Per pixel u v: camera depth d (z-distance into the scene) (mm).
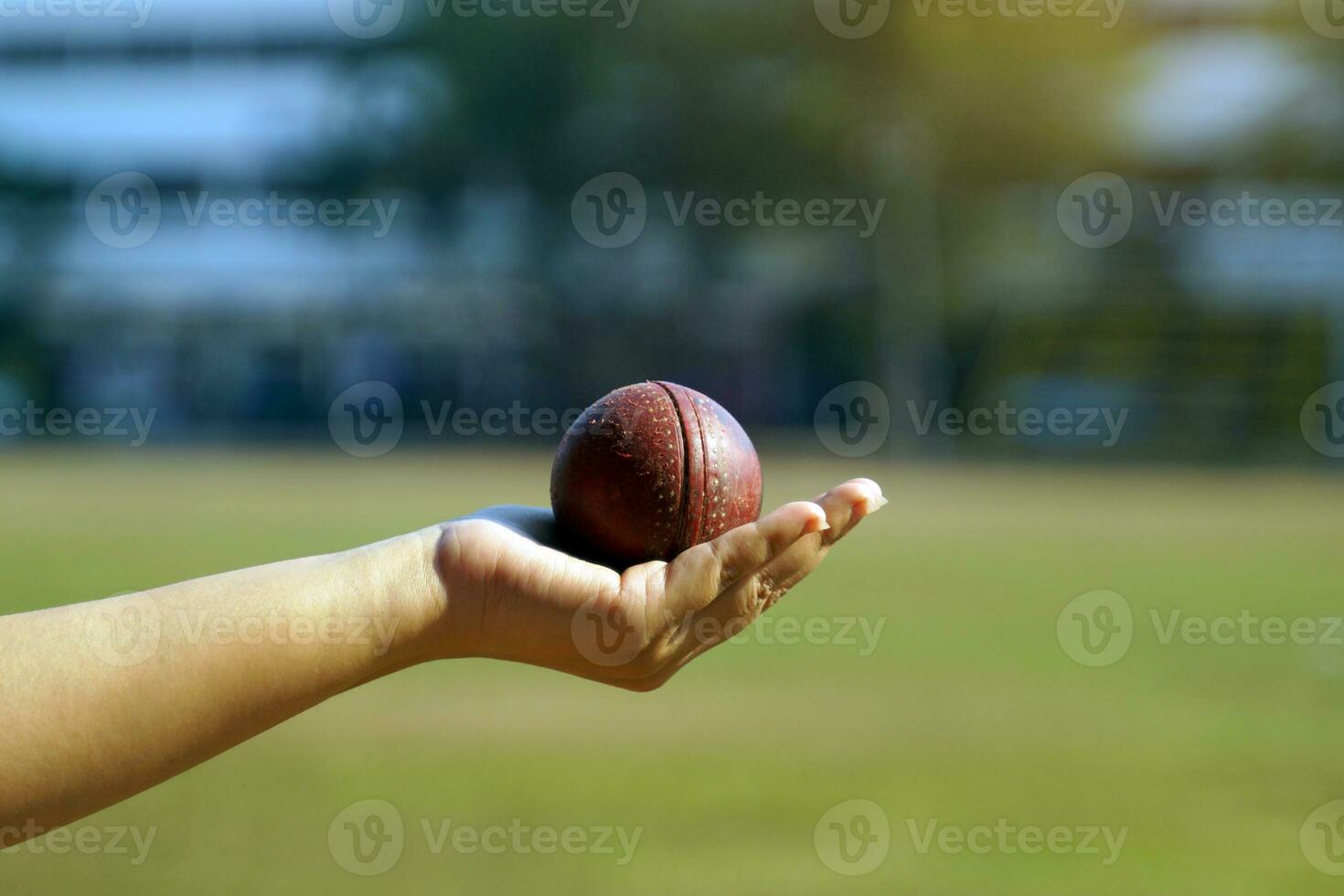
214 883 6785
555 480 3672
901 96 49438
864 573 19672
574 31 52531
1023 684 11992
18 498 30609
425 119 56250
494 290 57469
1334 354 49344
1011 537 24844
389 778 8859
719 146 53031
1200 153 49594
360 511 26656
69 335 59656
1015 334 53375
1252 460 48875
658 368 57562
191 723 2707
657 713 10883
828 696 11508
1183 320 50906
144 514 26609
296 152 58094
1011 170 51062
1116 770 9188
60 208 59406
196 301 59688
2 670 2652
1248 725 10422
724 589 3033
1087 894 6734
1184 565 20094
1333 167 48781
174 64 59094
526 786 8672
